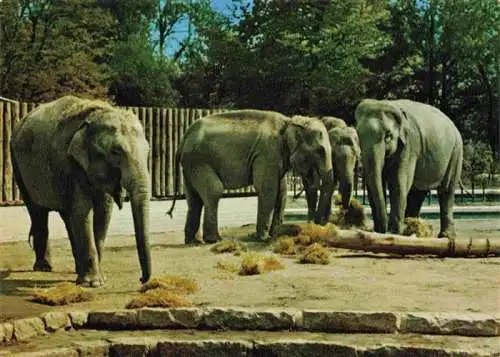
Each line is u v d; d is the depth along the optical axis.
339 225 15.31
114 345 7.13
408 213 15.87
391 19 39.09
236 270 10.34
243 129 13.57
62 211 9.94
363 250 11.94
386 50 38.94
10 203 14.54
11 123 14.65
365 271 10.45
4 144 14.55
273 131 13.59
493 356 6.89
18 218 14.19
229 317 7.71
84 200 9.46
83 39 29.08
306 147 13.55
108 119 9.28
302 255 11.66
